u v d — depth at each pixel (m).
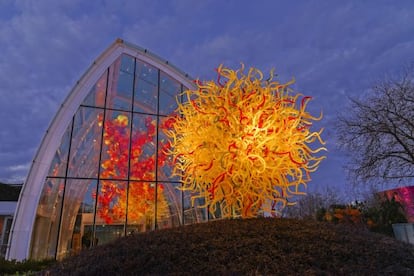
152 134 14.27
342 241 4.27
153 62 15.80
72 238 11.60
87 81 14.05
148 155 13.80
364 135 15.48
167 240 4.25
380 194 16.64
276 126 5.64
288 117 5.93
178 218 13.11
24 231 11.25
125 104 14.39
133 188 13.02
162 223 12.85
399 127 14.89
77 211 11.99
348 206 13.45
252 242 4.10
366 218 12.69
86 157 12.90
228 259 3.73
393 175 14.90
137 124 14.23
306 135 6.06
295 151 5.92
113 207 12.48
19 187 23.31
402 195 15.05
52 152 12.48
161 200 13.21
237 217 6.01
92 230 11.91
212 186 5.66
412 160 14.30
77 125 13.25
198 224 5.13
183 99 15.63
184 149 6.42
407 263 3.91
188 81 15.99
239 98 6.00
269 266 3.61
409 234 11.58
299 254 3.84
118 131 13.77
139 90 14.95
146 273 3.54
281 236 4.31
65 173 12.37
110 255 4.12
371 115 15.70
